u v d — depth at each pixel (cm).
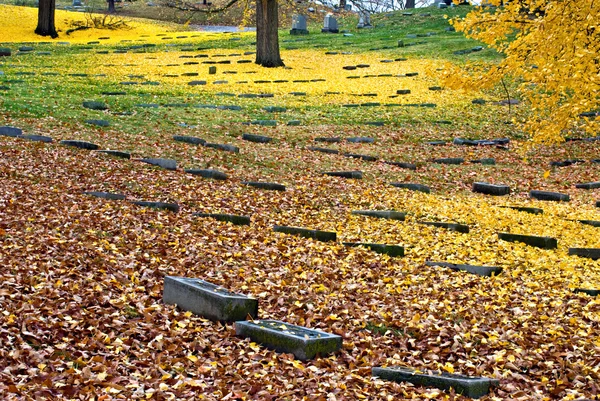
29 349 621
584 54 1102
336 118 2555
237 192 1531
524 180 1977
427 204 1622
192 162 1744
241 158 1867
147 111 2373
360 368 693
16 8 5878
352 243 1235
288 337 711
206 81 3184
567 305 995
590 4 1086
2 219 1055
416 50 4034
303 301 902
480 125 2519
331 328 809
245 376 645
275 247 1155
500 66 1194
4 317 677
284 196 1561
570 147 2323
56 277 840
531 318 914
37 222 1068
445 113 2677
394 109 2728
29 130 1806
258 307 852
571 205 1725
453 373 707
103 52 4228
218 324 773
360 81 3291
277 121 2445
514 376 716
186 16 6875
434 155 2162
